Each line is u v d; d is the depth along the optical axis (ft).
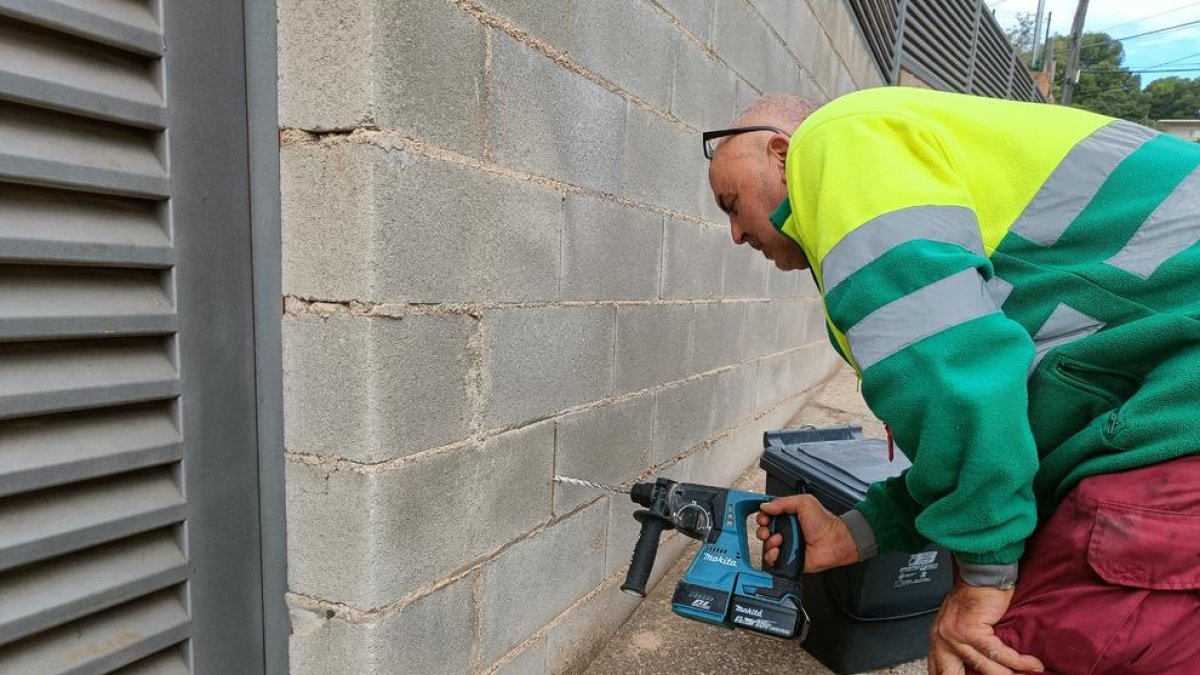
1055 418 3.70
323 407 3.87
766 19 9.60
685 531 5.16
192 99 3.55
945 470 3.30
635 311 6.82
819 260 3.63
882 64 19.58
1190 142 3.74
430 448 4.22
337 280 3.72
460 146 4.22
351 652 3.98
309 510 3.99
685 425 8.38
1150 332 3.34
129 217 3.41
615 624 7.07
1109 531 3.40
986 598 3.73
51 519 3.18
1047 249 3.59
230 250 3.81
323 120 3.64
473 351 4.52
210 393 3.78
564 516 5.86
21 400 3.01
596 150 5.81
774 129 4.24
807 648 6.97
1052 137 3.61
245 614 4.09
